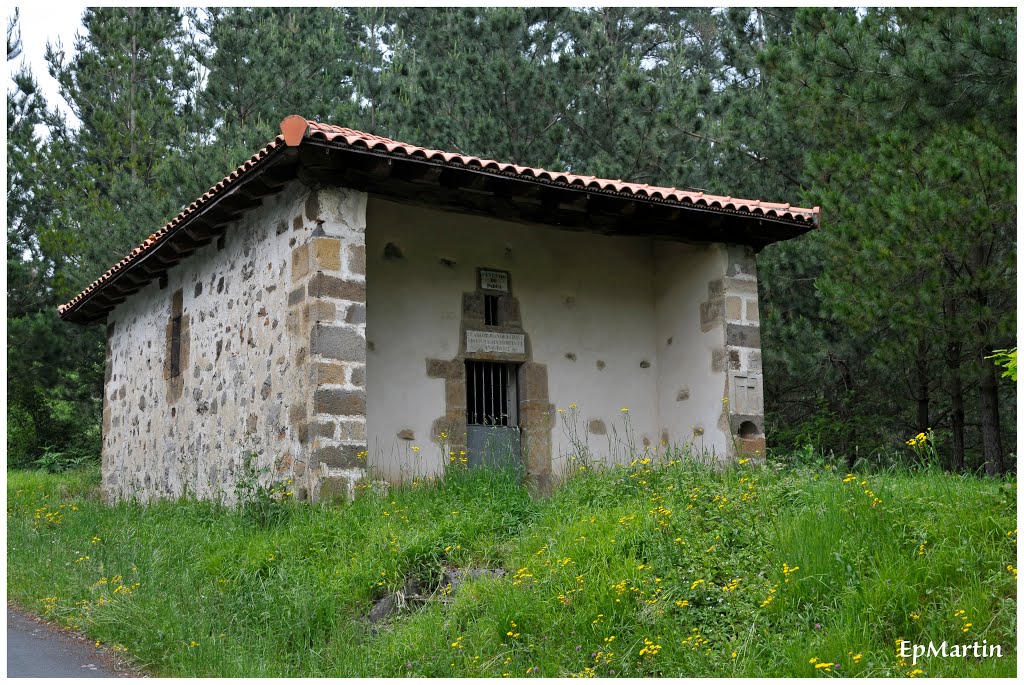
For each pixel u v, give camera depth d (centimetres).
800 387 1572
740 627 591
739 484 824
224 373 1074
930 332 1193
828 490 739
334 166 905
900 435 1575
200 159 1880
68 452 2011
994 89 952
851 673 529
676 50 2250
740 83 1903
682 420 1167
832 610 585
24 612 733
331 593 705
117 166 2338
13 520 1018
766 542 680
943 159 1140
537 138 1659
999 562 600
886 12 1183
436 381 1082
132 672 604
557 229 1180
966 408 1566
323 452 884
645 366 1205
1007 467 1513
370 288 1059
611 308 1199
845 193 1362
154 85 2538
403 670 604
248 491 926
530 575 675
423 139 1700
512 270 1152
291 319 946
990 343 1189
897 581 593
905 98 1028
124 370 1376
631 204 1024
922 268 1212
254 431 995
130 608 682
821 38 1112
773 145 1550
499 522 798
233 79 2248
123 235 1822
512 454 1115
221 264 1108
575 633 612
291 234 962
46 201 2192
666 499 795
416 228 1102
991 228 1191
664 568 662
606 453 1158
